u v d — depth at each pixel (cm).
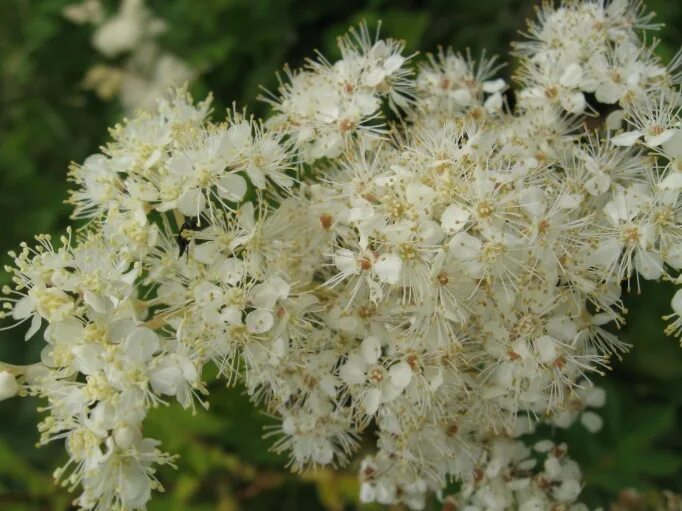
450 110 11
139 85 16
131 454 9
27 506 14
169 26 16
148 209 10
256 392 11
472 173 9
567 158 10
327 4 15
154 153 10
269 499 14
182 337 9
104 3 17
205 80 15
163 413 12
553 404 10
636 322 12
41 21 17
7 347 15
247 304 10
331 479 13
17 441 15
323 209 10
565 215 10
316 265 10
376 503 13
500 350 10
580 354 10
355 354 10
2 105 17
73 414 9
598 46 11
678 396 13
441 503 12
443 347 10
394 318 10
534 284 10
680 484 13
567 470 11
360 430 10
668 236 10
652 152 10
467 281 9
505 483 11
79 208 10
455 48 14
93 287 9
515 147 10
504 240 9
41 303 9
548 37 11
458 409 10
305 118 10
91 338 9
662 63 12
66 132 17
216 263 10
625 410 13
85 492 9
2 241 15
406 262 9
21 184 16
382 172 10
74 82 18
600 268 10
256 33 15
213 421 12
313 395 10
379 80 10
